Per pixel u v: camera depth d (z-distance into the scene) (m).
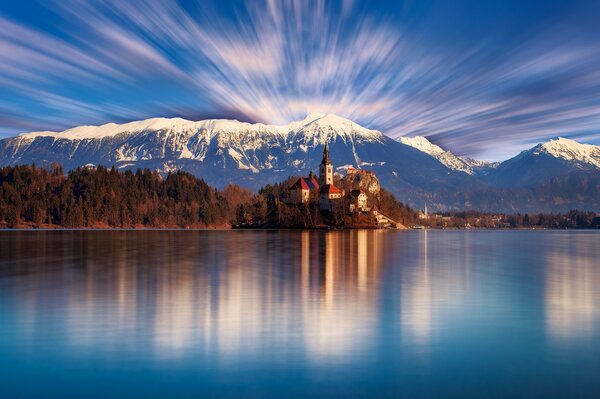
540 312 45.78
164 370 29.34
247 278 69.50
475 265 93.50
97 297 52.94
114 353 32.47
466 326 40.00
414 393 26.16
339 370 29.39
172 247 140.88
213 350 33.06
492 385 27.22
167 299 51.72
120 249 130.88
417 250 138.38
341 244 161.00
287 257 106.31
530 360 31.25
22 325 39.97
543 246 175.50
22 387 26.97
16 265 86.56
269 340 35.44
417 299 52.44
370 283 64.94
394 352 32.72
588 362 30.92
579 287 62.91
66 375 28.66
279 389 26.62
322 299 52.00
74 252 118.69
